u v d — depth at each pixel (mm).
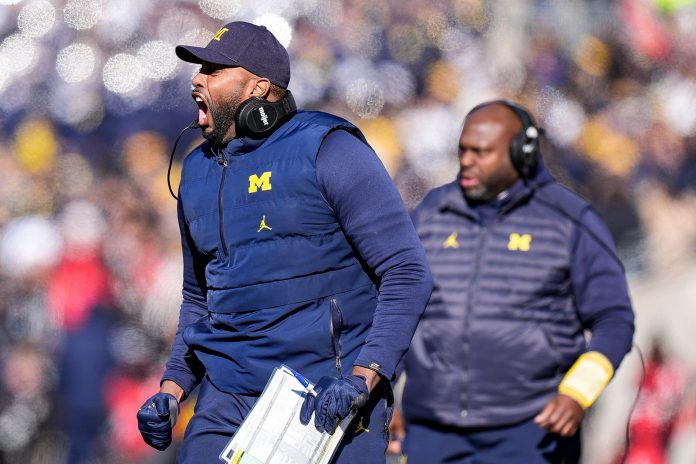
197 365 12539
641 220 34625
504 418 15523
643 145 36219
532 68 35094
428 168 33688
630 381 26406
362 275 11453
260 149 11484
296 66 34344
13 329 26391
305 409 10719
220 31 11664
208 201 11688
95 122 33969
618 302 15438
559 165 34938
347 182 11102
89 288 26516
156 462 25562
